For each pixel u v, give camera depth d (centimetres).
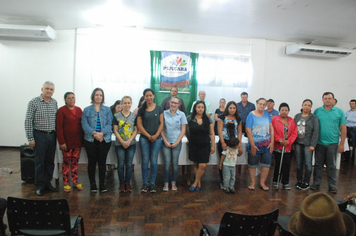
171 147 354
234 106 360
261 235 169
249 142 369
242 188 384
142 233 243
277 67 680
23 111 607
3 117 607
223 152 361
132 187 373
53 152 343
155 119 343
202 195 350
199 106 347
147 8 464
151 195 343
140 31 604
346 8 434
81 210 289
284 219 204
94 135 327
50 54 600
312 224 128
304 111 389
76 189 356
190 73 621
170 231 249
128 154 347
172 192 357
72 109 340
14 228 169
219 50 643
